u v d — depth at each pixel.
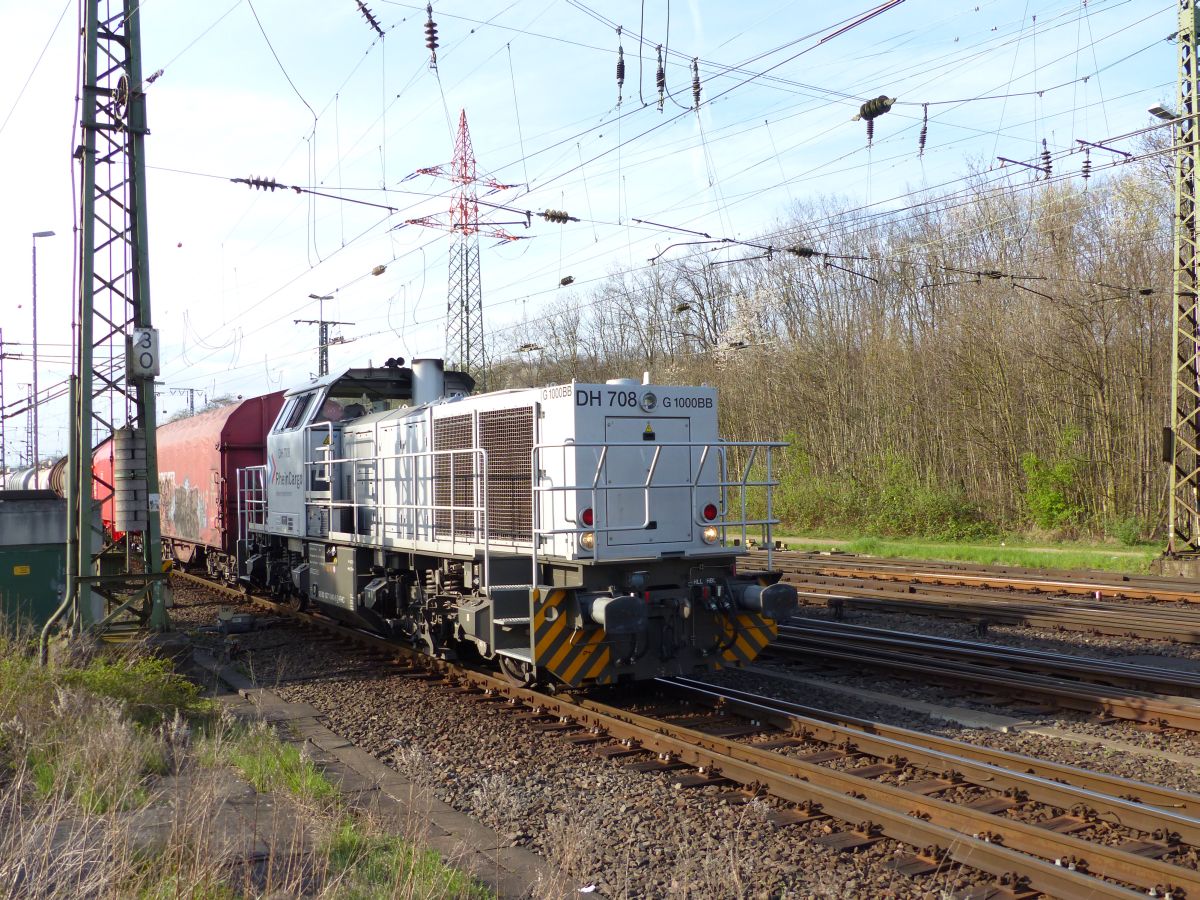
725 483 9.48
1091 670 9.63
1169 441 19.31
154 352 11.59
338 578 12.72
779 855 5.39
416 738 8.00
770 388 37.62
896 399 32.94
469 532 10.25
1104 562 20.91
